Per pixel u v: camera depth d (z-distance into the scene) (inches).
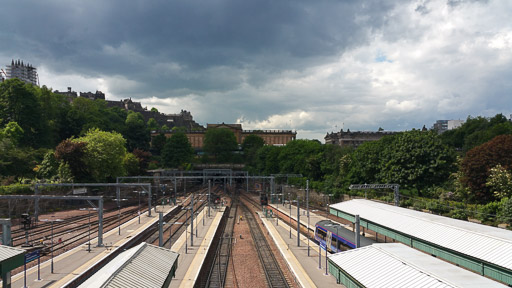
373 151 3174.2
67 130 5241.1
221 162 6752.0
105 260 1601.9
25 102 4030.5
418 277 842.2
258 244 2235.5
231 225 2967.5
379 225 1743.4
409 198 2684.5
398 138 2881.4
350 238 1702.8
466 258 1183.6
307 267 1628.9
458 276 826.2
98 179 3619.6
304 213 3336.6
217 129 6860.2
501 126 3988.7
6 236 1198.9
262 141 7421.3
